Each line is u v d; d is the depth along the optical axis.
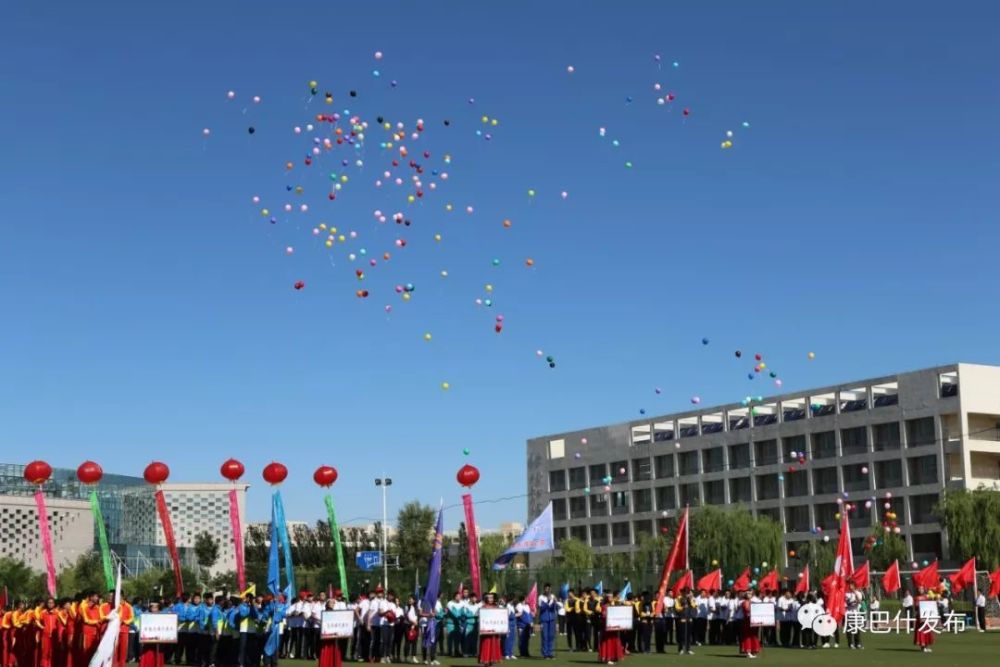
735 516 104.19
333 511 41.94
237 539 40.84
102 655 27.44
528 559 135.25
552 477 140.00
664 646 47.22
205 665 39.97
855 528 108.56
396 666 38.72
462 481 41.94
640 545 119.19
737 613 48.03
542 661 40.47
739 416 122.44
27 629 36.19
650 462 129.12
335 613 34.66
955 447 103.06
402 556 100.75
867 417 109.81
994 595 63.88
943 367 104.75
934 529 102.69
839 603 48.31
